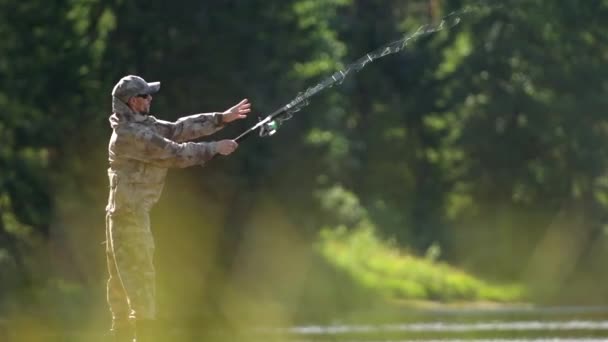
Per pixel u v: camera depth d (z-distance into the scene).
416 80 174.50
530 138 153.00
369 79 175.50
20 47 97.62
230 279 102.75
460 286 130.25
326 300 109.62
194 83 102.50
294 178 112.50
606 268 147.12
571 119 149.00
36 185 93.06
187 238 99.44
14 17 97.75
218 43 103.69
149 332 27.95
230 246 102.31
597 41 145.12
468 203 158.50
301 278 109.62
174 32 102.00
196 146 27.88
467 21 149.25
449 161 164.88
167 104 102.00
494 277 146.00
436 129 172.88
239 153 103.81
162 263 97.75
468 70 155.12
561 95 149.38
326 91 117.06
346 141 157.12
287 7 111.44
